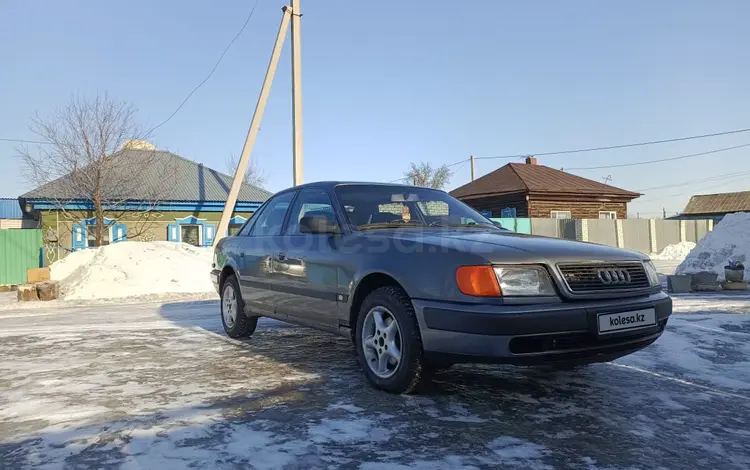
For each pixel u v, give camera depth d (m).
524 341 2.89
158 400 3.45
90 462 2.49
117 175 20.11
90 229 19.83
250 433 2.84
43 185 19.12
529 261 3.04
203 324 6.91
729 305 8.09
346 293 3.82
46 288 10.84
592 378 3.98
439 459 2.49
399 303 3.38
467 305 2.98
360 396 3.50
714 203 53.31
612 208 28.44
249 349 5.12
